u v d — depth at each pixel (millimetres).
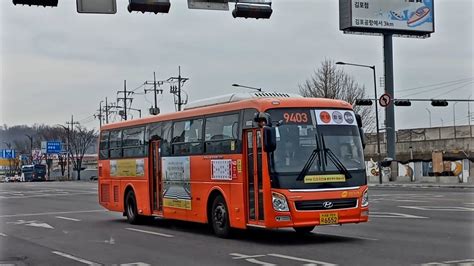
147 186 19391
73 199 38875
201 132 16438
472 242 13617
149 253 13273
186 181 17094
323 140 13914
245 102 14633
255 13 14672
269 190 13453
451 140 62312
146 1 13781
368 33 67062
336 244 13727
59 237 17109
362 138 14469
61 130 130000
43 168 119188
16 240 16609
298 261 11336
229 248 13531
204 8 14602
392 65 67625
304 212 13344
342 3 66000
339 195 13672
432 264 10617
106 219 22969
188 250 13516
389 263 10852
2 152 149125
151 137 19297
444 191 39500
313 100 14266
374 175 67500
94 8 13258
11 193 50531
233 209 14852
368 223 18422
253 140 14211
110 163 22141
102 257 12922
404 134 76312
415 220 19125
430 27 67750
